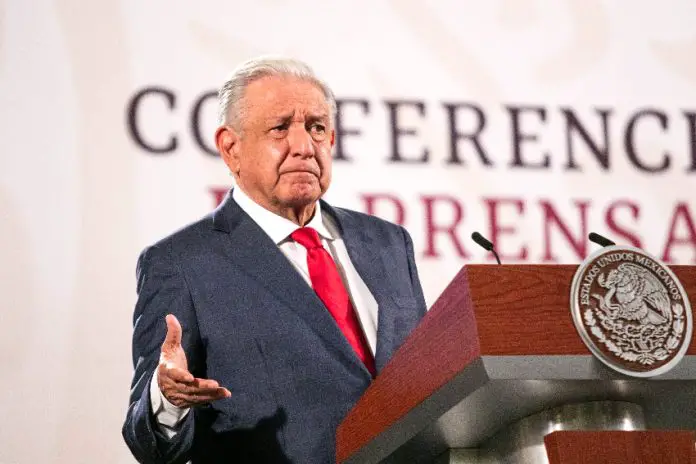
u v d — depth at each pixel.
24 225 9.22
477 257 9.95
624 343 4.46
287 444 6.27
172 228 9.49
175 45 9.87
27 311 9.05
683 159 10.52
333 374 6.43
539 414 4.84
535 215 10.12
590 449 4.33
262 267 6.71
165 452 6.03
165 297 6.59
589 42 10.63
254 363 6.44
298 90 7.13
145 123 9.64
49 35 9.66
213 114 9.80
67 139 9.48
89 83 9.62
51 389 8.93
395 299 7.01
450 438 5.14
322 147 7.13
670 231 10.34
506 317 4.39
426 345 4.75
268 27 10.11
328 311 6.63
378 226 7.47
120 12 9.82
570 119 10.42
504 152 10.22
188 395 5.24
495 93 10.35
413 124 10.12
